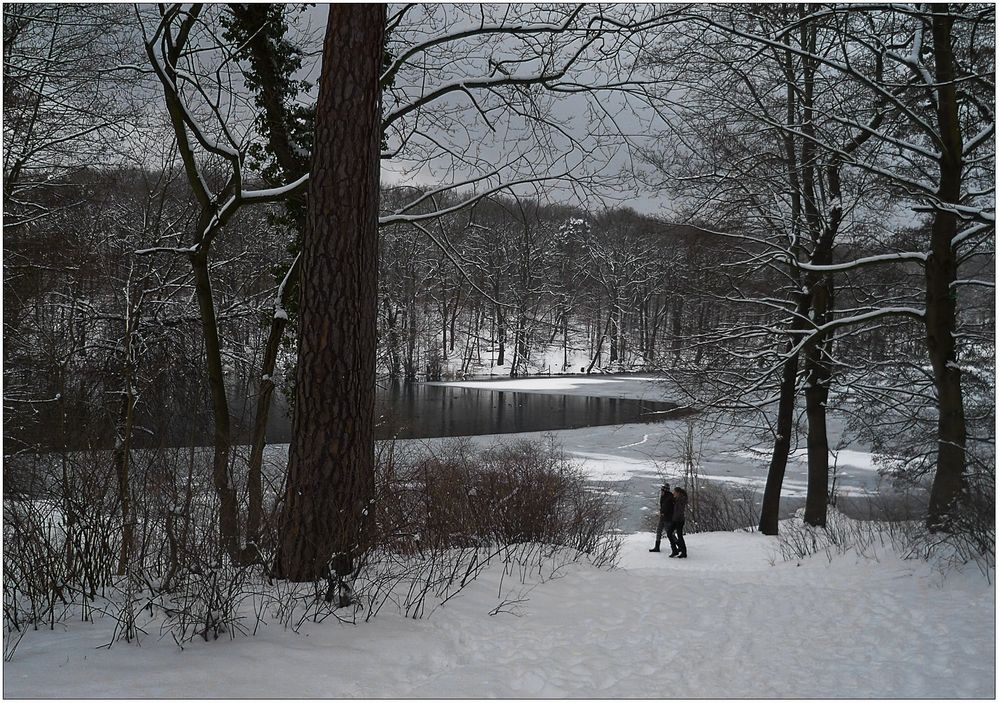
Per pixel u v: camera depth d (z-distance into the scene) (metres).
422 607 6.34
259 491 6.70
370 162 7.08
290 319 11.04
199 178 9.41
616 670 5.35
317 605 5.98
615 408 45.47
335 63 6.99
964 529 9.05
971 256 13.13
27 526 5.97
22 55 12.74
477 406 45.03
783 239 17.17
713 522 21.92
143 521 5.76
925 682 5.05
